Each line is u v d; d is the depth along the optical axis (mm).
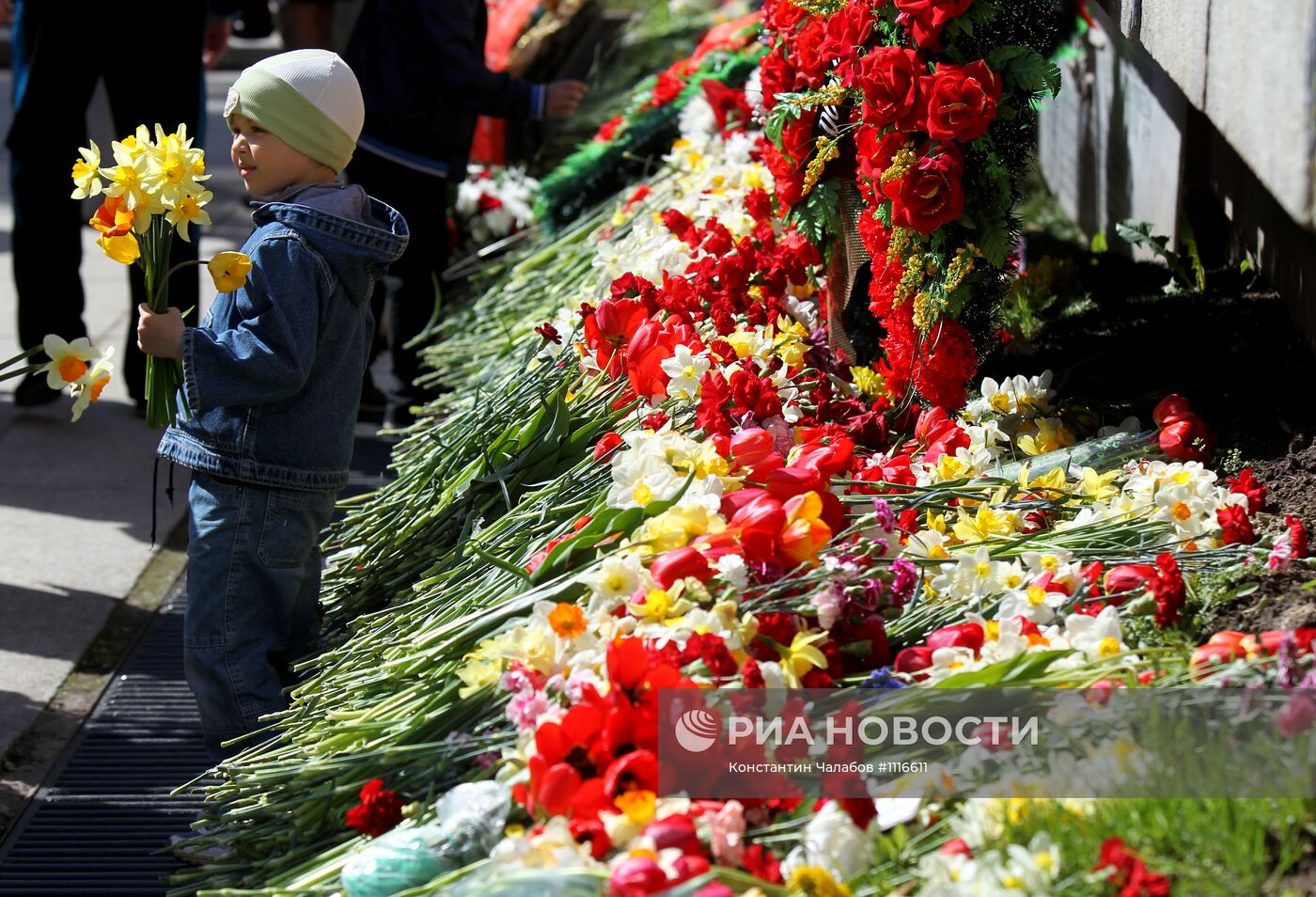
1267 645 2404
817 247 4418
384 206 3639
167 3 6031
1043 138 8375
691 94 7016
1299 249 4180
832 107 3992
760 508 2760
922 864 2070
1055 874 1982
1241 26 3111
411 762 2639
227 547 3410
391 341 6121
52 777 3729
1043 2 3604
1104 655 2484
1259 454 3531
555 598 2881
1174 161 5266
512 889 2021
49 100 6059
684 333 3783
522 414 3955
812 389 3924
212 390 3221
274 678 3475
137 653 4434
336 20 10484
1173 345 4312
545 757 2295
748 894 2000
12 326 7582
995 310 3836
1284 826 2047
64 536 5238
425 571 3730
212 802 3107
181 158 3080
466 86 5703
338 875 2471
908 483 3283
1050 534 3055
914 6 3408
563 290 5648
